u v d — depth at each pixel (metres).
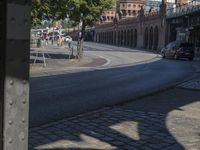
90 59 41.91
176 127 8.31
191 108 11.03
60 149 6.30
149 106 11.17
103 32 148.12
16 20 2.23
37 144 6.57
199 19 69.00
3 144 2.21
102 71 26.48
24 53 2.28
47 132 7.51
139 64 36.34
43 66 28.77
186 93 14.63
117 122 8.67
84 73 24.38
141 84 18.23
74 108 10.77
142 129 8.01
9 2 2.19
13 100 2.24
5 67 2.20
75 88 15.88
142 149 6.48
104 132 7.65
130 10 144.75
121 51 72.06
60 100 12.33
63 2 27.30
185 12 74.56
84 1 35.97
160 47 90.12
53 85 16.88
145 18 102.94
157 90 15.14
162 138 7.28
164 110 10.52
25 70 2.29
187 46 48.50
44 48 66.81
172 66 34.16
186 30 73.75
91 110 10.41
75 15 37.12
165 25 87.56
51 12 26.80
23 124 2.28
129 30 118.44
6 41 2.20
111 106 11.00
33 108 10.62
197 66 35.62
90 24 39.12
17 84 2.25
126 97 13.33
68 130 7.73
